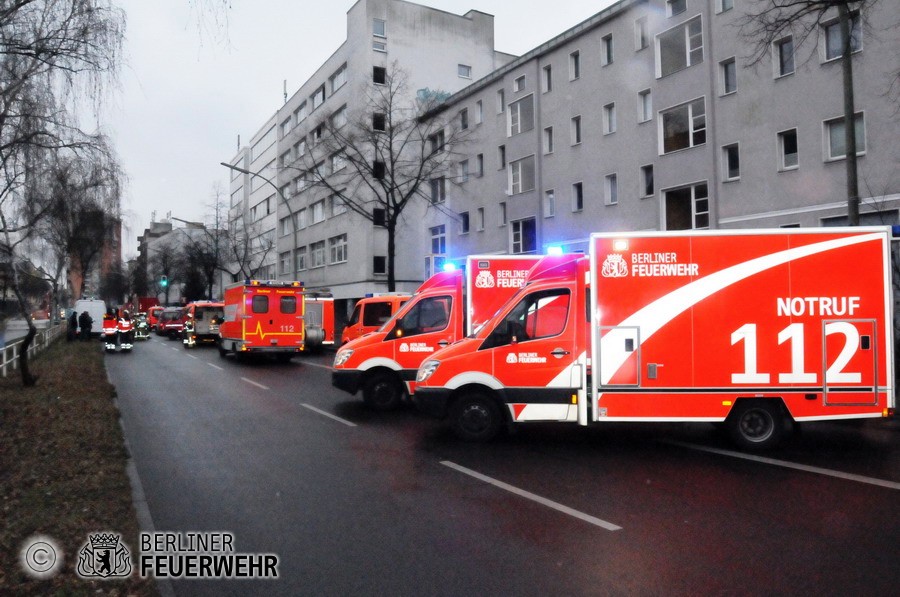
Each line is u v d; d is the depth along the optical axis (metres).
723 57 23.30
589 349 8.81
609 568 4.62
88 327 34.44
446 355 9.21
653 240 8.58
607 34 28.20
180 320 44.81
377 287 42.72
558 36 30.62
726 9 23.25
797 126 20.89
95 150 11.16
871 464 7.70
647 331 8.54
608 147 28.17
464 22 45.50
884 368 8.30
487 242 35.75
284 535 5.37
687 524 5.56
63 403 11.61
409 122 38.25
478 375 9.02
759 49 11.14
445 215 39.25
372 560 4.81
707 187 23.94
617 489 6.68
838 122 19.94
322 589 4.32
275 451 8.61
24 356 14.00
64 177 12.07
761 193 22.00
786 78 21.19
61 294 55.94
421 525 5.59
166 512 5.98
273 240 63.72
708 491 6.58
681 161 24.84
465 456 8.29
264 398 13.83
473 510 6.00
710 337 8.46
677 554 4.87
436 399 9.11
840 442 9.03
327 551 5.00
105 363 22.91
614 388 8.56
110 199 13.47
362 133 34.66
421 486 6.84
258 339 22.94
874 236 8.40
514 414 8.97
